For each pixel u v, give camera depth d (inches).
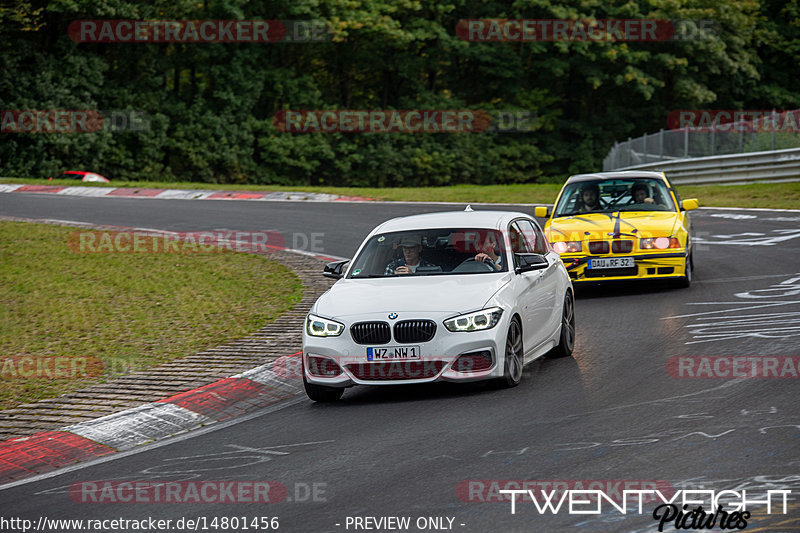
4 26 7086.6
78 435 1180.5
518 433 1018.1
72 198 4894.2
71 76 7613.2
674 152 5231.3
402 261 1385.3
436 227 1424.7
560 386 1243.2
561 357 1462.8
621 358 1400.1
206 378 1423.5
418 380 1217.4
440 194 4881.9
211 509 848.9
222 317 1929.1
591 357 1430.9
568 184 2194.9
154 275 2493.8
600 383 1240.2
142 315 1983.3
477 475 879.7
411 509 799.1
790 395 1085.1
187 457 1050.7
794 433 931.3
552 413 1096.8
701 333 1525.6
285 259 2751.0
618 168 6382.9
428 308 1229.1
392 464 941.2
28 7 7071.9
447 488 847.7
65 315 2006.6
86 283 2385.6
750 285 1980.8
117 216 4025.6
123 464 1047.6
